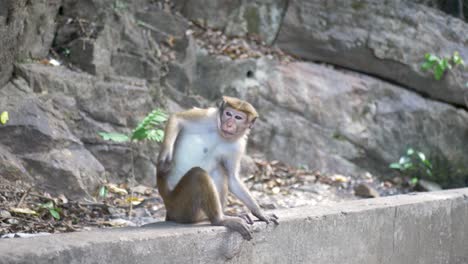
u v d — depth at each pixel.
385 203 7.93
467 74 15.49
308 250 6.96
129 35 13.10
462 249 9.02
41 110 10.70
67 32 12.62
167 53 13.91
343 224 7.29
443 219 8.62
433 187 14.49
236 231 6.20
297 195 12.47
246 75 14.62
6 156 9.75
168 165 6.39
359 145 14.91
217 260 6.09
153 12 14.13
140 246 5.41
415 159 15.13
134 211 9.88
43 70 11.35
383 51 15.41
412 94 15.63
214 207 6.26
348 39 15.50
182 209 6.45
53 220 8.66
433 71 15.40
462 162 15.48
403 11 15.74
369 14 15.66
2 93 10.62
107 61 12.52
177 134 6.71
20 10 10.88
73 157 10.50
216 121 6.82
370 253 7.66
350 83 15.32
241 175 12.86
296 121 14.57
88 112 11.45
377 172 15.02
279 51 15.68
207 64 14.55
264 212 6.68
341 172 14.54
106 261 5.17
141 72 12.93
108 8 13.10
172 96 13.50
